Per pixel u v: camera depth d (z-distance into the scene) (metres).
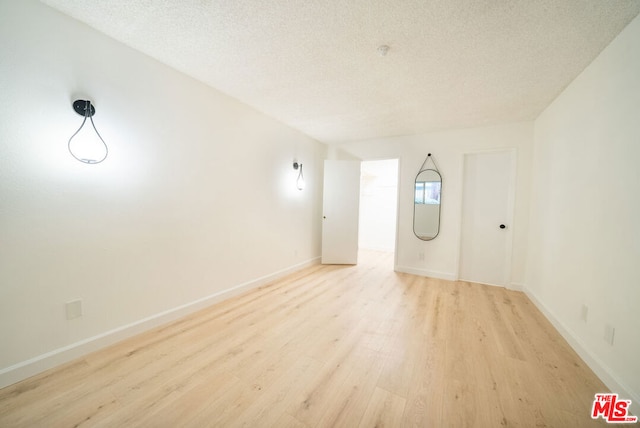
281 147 3.44
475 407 1.32
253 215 3.03
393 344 1.91
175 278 2.23
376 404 1.33
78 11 1.50
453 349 1.85
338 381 1.50
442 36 1.64
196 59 1.99
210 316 2.32
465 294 3.02
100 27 1.64
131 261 1.92
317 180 4.39
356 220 4.43
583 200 1.88
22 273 1.43
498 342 1.96
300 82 2.32
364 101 2.69
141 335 1.96
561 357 1.77
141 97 1.92
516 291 3.15
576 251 1.94
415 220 3.87
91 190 1.69
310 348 1.84
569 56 1.80
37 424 1.17
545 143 2.71
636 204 1.34
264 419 1.23
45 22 1.46
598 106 1.74
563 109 2.30
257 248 3.12
